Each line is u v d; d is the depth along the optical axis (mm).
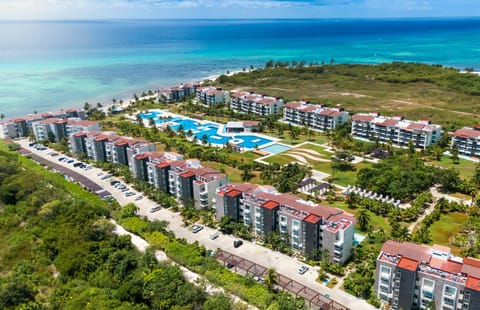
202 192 169000
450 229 151500
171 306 110312
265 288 118188
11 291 116500
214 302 107812
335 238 129500
